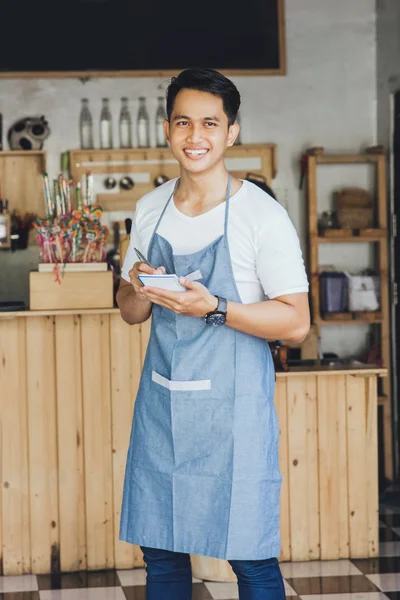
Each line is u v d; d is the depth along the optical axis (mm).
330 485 4438
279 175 6906
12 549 4297
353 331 6906
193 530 2615
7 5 6641
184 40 6766
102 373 4324
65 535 4320
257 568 2641
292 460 4406
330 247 6922
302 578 4176
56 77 6699
